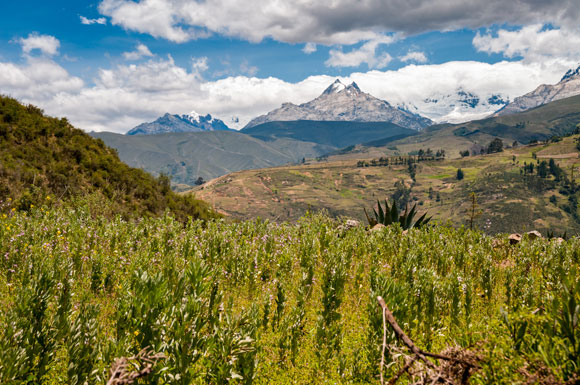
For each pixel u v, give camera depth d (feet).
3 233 33.17
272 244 39.22
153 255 33.99
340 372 17.07
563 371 8.80
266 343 19.86
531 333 10.80
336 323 19.34
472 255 39.27
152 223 51.72
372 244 41.83
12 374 12.26
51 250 31.07
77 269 28.78
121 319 13.93
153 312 13.14
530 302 22.52
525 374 8.81
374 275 20.02
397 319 16.49
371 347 16.97
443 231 53.21
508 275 27.78
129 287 20.11
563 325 9.26
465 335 12.91
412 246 40.06
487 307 24.40
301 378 17.42
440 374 9.41
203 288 13.76
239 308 25.03
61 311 16.34
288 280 30.99
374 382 15.87
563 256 35.29
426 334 18.34
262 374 17.42
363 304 26.43
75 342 14.07
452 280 24.72
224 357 13.85
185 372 12.68
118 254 34.24
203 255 35.53
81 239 34.65
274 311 24.38
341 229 54.70
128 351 12.95
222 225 51.34
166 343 13.08
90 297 22.99
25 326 13.75
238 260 32.14
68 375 13.64
